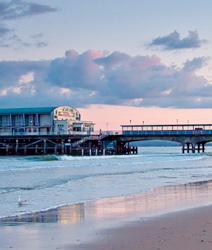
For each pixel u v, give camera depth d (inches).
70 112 4879.4
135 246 621.9
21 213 944.3
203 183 1585.9
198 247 607.8
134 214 901.8
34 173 2140.7
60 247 630.5
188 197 1167.6
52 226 789.2
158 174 2064.5
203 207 963.3
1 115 4795.8
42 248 627.8
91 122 4950.8
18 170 2322.8
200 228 727.7
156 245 623.5
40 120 4680.1
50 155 3922.2
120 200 1146.0
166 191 1336.1
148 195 1243.8
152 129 4315.9
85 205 1058.7
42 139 4286.4
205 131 4306.1
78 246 633.0
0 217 892.6
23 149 4379.9
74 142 4256.9
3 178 1863.9
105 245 633.6
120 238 672.4
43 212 956.6
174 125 4325.8
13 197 1239.5
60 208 1014.4
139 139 4308.6
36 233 728.3
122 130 4301.2
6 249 626.2
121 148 4520.2
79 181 1727.4
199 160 3454.7
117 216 885.8
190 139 4377.5
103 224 797.9
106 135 4259.4
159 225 762.2
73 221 837.8
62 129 4579.2
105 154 4237.2
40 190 1416.1
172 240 647.8
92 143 4276.6
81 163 2960.1
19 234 721.6
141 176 1953.7
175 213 888.9
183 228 730.2
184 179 1784.0
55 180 1776.6
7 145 4315.9
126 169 2429.9
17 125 4749.0
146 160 3410.4
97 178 1860.2
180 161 3292.3
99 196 1246.3
